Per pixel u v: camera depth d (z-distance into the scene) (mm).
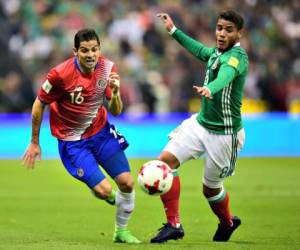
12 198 45250
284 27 93188
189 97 81750
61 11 88562
